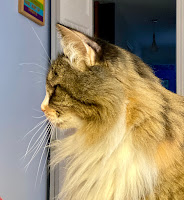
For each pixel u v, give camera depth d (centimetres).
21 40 195
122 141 108
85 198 115
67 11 225
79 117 114
